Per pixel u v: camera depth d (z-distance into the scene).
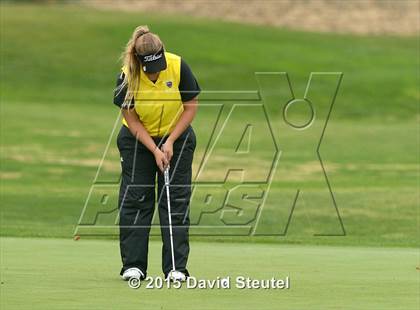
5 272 23.94
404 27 145.00
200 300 20.02
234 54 120.94
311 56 122.31
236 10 151.38
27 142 75.88
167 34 127.81
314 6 152.00
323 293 21.14
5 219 44.03
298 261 27.22
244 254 29.11
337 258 28.14
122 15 139.75
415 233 41.12
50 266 25.23
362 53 126.31
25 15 134.00
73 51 119.56
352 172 65.75
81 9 145.38
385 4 151.75
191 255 28.69
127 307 19.03
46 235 36.41
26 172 63.34
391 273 24.62
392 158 72.38
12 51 118.06
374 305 19.66
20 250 29.19
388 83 108.88
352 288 21.94
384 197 52.84
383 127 90.25
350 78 111.25
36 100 101.38
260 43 127.31
